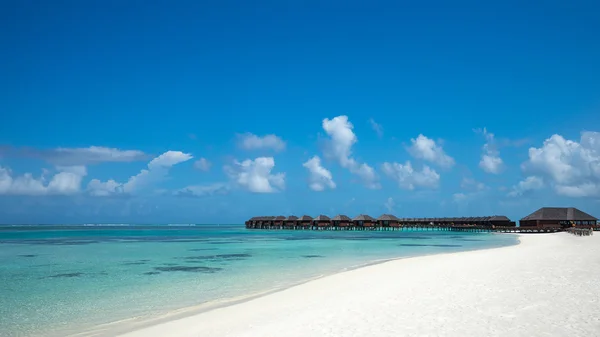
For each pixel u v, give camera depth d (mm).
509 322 9328
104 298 15633
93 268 24766
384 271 20422
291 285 17984
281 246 45781
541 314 9867
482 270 18422
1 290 17453
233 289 17297
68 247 43312
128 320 12164
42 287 18141
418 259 26125
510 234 77062
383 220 112500
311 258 30812
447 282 15359
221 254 34750
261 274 21812
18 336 10688
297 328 9750
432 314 10336
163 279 20234
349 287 15953
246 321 11125
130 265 26297
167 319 12094
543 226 82375
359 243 51719
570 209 84312
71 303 14773
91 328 11320
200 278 20516
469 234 83625
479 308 10727
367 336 8773
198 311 13094
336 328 9531
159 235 81000
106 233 92250
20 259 30078
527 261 21406
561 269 17359
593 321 9148
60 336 10578
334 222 112938
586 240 46531
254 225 137000
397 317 10211
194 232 103250
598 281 13969
